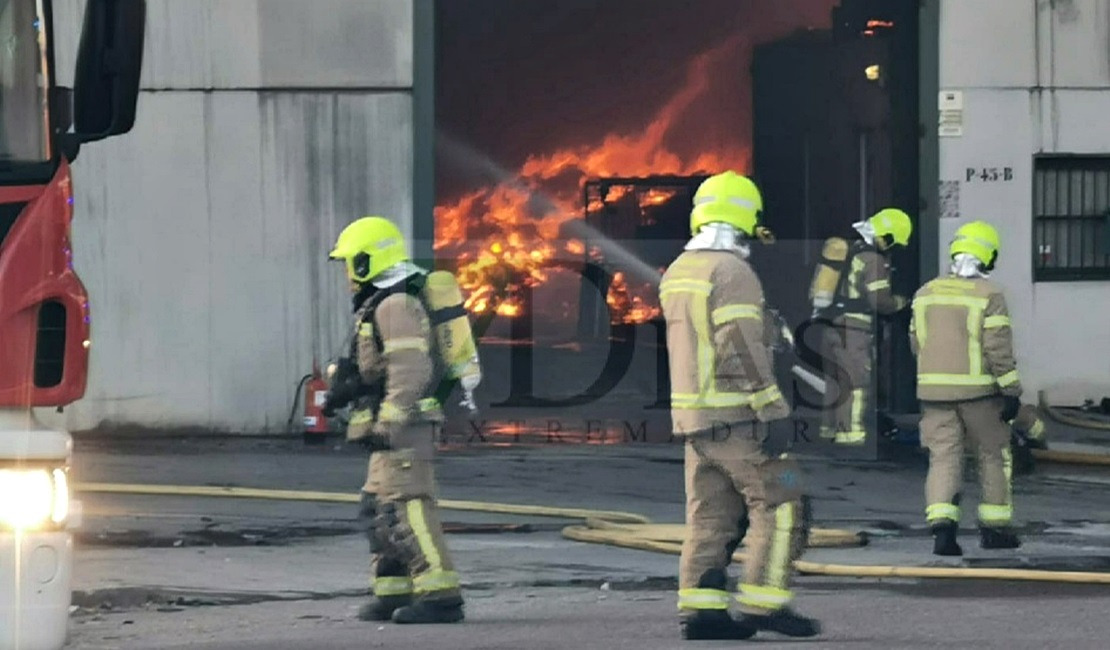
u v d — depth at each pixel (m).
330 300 37.88
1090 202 41.12
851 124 43.34
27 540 13.09
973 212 40.34
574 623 19.80
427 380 19.22
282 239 37.84
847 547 25.52
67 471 13.47
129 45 13.96
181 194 37.56
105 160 37.41
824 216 45.34
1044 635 19.08
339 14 37.78
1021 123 40.38
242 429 37.94
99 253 37.44
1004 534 25.09
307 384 37.62
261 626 19.72
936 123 40.16
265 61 37.66
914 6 40.84
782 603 18.30
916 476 33.44
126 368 37.66
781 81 47.72
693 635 18.34
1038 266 40.84
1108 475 33.38
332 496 29.78
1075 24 40.41
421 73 37.91
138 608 21.00
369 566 23.78
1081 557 24.72
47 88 13.73
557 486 31.86
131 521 27.55
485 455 35.78
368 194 37.94
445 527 27.38
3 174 13.38
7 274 13.19
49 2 13.95
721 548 18.38
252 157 37.72
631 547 25.42
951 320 24.30
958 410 24.48
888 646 18.30
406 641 18.64
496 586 22.53
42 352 13.39
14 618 13.06
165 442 37.41
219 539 26.03
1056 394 40.91
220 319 37.78
